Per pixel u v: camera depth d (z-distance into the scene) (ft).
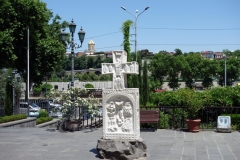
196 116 45.52
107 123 29.50
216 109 47.37
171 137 39.70
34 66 97.40
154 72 226.58
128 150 27.68
